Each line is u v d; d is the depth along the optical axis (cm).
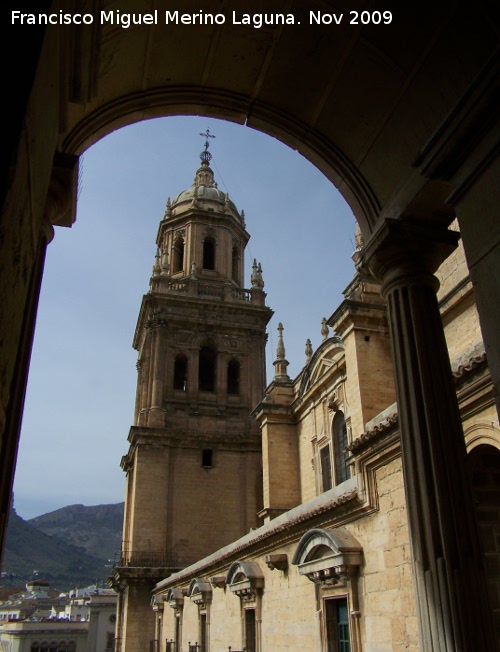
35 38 327
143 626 4347
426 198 844
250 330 5550
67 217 760
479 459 1245
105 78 826
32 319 641
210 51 860
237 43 851
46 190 478
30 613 11231
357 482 1559
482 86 621
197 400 5200
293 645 1877
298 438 3903
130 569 4422
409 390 806
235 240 6262
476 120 637
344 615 1619
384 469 1469
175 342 5341
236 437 5050
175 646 3406
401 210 862
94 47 646
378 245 877
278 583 2056
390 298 873
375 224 934
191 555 4634
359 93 872
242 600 2375
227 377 5400
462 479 752
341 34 812
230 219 6156
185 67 880
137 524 4612
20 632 7862
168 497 4766
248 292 5797
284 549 2034
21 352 594
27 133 336
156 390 5100
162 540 4622
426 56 763
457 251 1970
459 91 740
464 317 1922
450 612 679
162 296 5384
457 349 1933
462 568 699
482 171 650
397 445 1396
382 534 1445
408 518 768
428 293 862
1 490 530
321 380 3481
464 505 737
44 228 710
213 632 2769
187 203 6294
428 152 697
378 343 2439
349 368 2458
